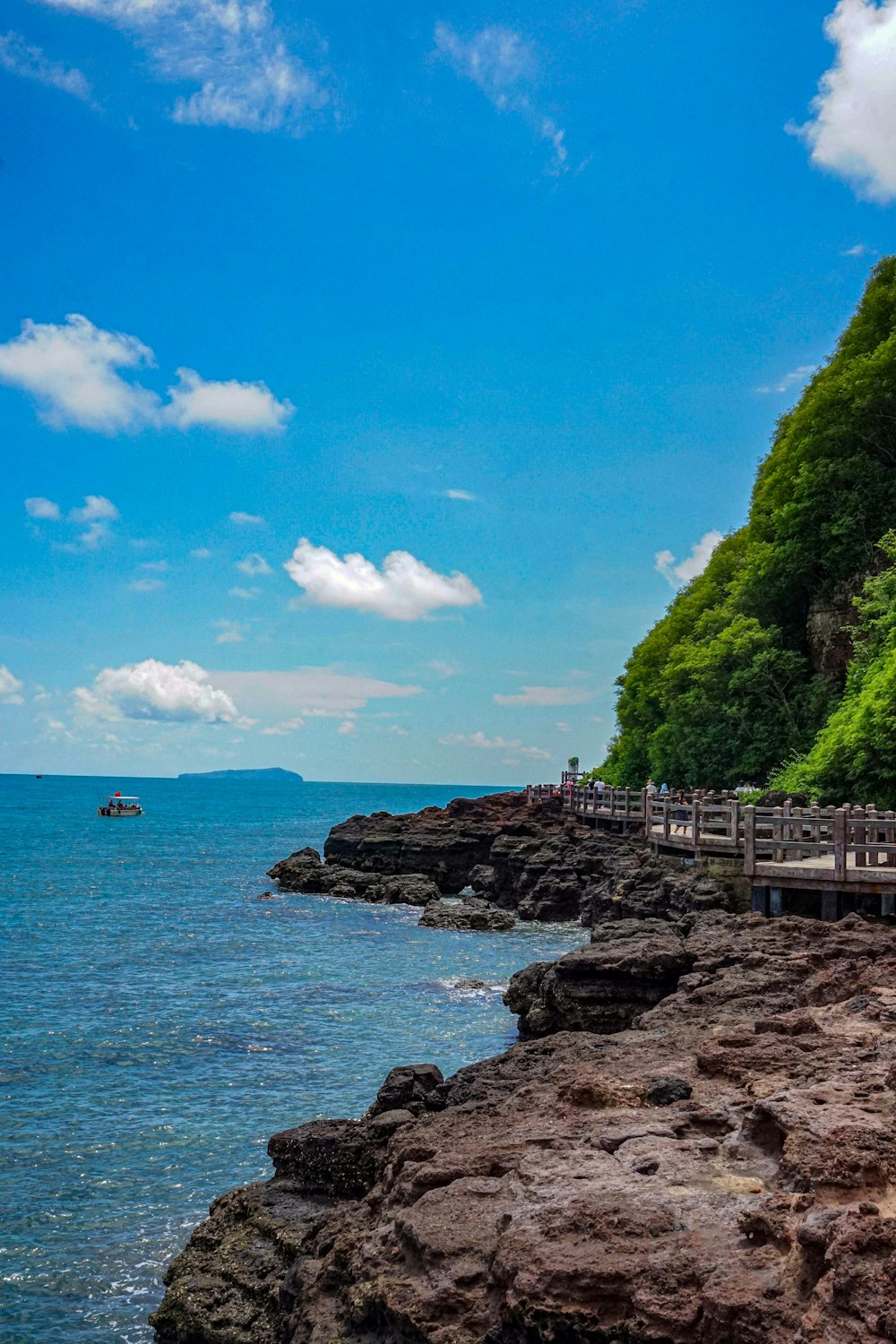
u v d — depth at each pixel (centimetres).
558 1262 650
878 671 3859
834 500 5175
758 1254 641
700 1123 899
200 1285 1044
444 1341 650
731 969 1766
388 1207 880
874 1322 537
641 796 5253
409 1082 1412
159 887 6009
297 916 4725
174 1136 1780
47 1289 1289
